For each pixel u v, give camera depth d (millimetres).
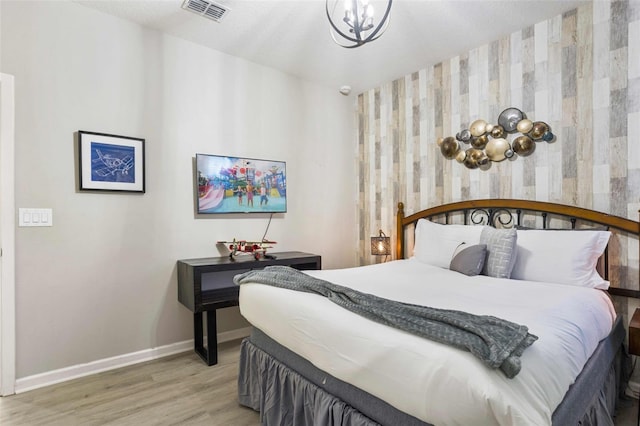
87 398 2180
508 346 1067
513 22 2660
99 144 2564
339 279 2291
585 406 1363
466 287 2049
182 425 1906
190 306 2652
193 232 3049
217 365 2678
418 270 2650
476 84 3068
